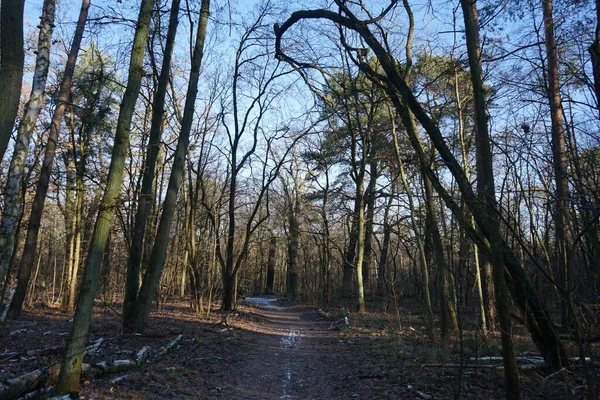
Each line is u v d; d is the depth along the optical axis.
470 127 13.69
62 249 28.55
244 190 25.38
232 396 6.64
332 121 19.77
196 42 12.10
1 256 9.03
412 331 13.42
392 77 7.45
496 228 5.45
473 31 6.03
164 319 14.17
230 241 19.20
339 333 14.52
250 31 18.05
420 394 6.46
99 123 16.92
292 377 8.30
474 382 7.21
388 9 8.03
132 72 6.17
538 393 6.54
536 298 7.21
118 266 19.81
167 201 11.21
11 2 5.10
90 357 7.41
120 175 5.89
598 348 8.66
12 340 9.05
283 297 38.69
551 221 5.89
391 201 22.70
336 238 29.42
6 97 5.05
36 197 13.33
